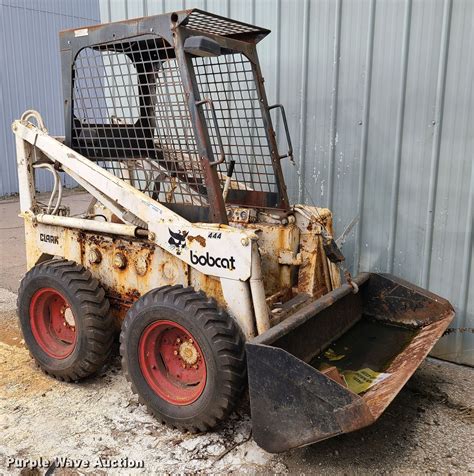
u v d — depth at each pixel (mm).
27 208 3365
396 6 3459
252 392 2240
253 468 2416
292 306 2846
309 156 3973
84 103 3064
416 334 3010
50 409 2879
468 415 2879
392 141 3617
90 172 2949
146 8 4547
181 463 2443
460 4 3248
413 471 2418
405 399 3049
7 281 5172
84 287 2961
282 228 3078
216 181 2625
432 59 3393
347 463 2463
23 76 10742
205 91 3961
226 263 2541
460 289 3514
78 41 2906
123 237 3000
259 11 4000
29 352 3346
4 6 10242
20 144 3277
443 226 3518
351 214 3865
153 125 2994
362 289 3271
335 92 3783
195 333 2469
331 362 2771
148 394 2703
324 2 3717
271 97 4055
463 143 3369
